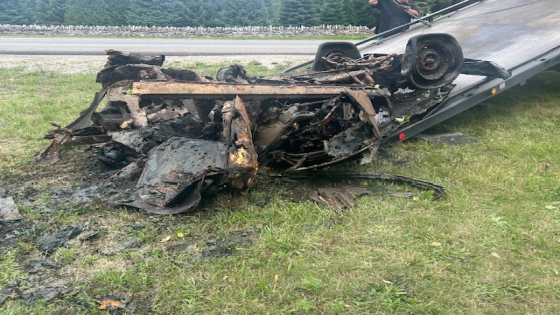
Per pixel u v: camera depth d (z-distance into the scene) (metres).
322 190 4.56
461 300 2.89
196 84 4.53
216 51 16.94
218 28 25.52
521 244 3.49
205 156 4.47
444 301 2.89
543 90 8.57
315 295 2.96
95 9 35.12
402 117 5.77
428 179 4.80
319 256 3.40
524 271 3.16
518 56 7.03
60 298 2.99
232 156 4.11
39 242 3.68
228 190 4.45
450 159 5.41
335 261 3.32
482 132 6.38
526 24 8.26
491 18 9.12
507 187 4.50
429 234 3.66
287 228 3.79
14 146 6.23
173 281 3.13
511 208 4.05
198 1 35.03
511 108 7.41
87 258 3.45
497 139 6.00
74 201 4.43
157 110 6.05
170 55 15.74
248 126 4.35
